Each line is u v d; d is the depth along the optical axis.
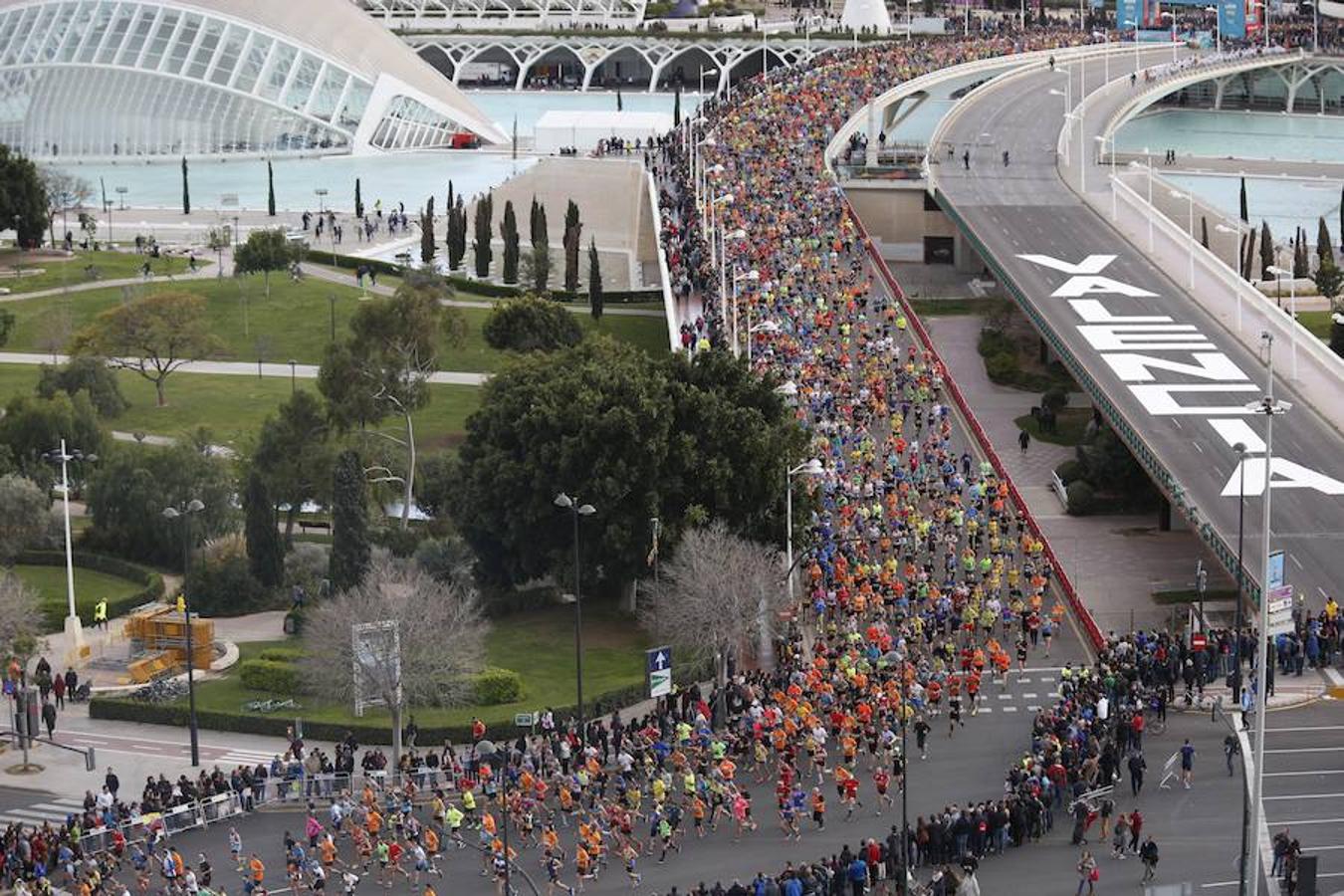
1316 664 193.88
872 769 176.62
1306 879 146.25
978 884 153.38
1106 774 168.88
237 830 171.38
